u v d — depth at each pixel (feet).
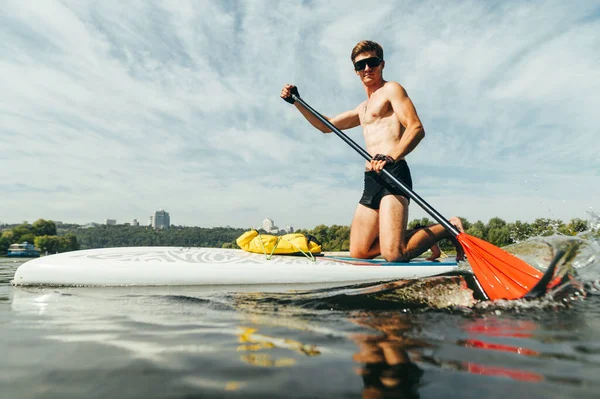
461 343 4.35
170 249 12.55
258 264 11.17
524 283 7.52
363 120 13.69
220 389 3.15
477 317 5.64
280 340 4.60
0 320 6.07
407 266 11.62
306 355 4.01
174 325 5.54
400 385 3.20
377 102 12.92
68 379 3.42
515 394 3.00
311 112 14.23
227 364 3.76
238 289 9.57
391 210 12.08
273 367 3.66
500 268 8.27
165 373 3.54
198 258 11.44
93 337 4.91
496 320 5.44
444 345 4.28
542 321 5.34
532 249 8.97
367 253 13.11
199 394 3.05
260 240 12.55
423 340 4.49
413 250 12.25
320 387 3.17
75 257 11.21
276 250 12.57
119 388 3.20
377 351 4.11
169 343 4.56
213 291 9.24
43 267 10.49
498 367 3.59
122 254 11.67
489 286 7.71
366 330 5.00
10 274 18.90
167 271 10.50
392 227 11.99
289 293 8.66
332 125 13.52
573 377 3.33
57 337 4.94
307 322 5.56
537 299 6.68
